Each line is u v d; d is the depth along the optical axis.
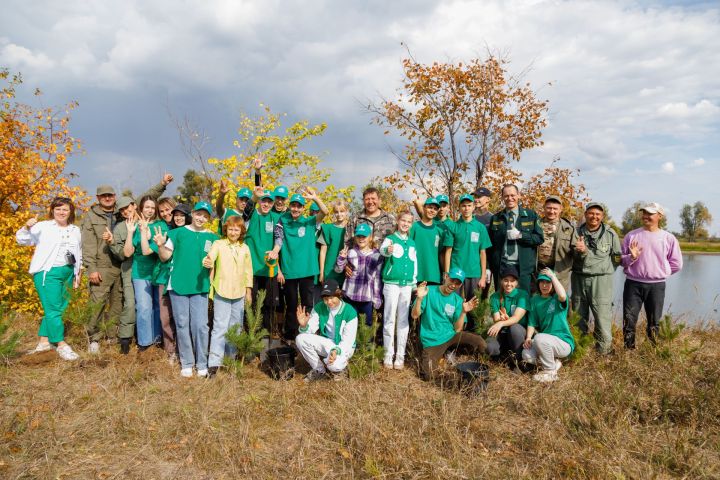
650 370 5.29
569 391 4.75
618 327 7.13
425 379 5.30
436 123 13.38
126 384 4.77
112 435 3.82
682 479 3.31
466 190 13.45
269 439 3.90
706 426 4.13
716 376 5.11
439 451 3.66
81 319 5.61
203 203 5.30
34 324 7.44
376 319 5.71
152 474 3.35
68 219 5.86
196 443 3.70
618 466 3.47
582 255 5.91
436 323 5.58
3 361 5.29
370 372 5.24
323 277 6.38
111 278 6.01
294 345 6.24
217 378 5.10
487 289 6.86
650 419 4.23
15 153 8.78
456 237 6.27
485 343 5.58
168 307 5.68
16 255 7.91
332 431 3.96
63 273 5.65
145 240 5.40
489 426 4.16
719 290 17.33
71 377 5.04
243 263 5.41
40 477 3.22
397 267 5.54
